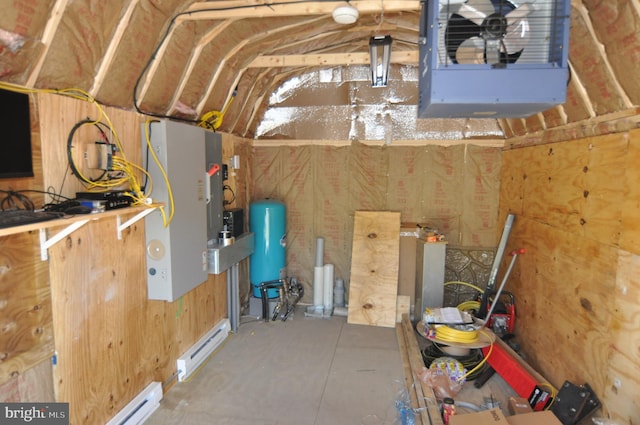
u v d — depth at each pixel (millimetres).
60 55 1863
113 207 2027
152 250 2646
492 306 3570
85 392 2154
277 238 4426
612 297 2387
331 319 4430
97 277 2227
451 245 4543
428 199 4543
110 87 2273
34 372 1850
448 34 1884
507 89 1854
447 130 4449
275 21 2809
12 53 1656
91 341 2191
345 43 3650
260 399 2865
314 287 4617
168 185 2557
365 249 4426
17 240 1750
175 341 3104
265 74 4039
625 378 2250
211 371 3262
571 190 2900
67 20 1787
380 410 2748
